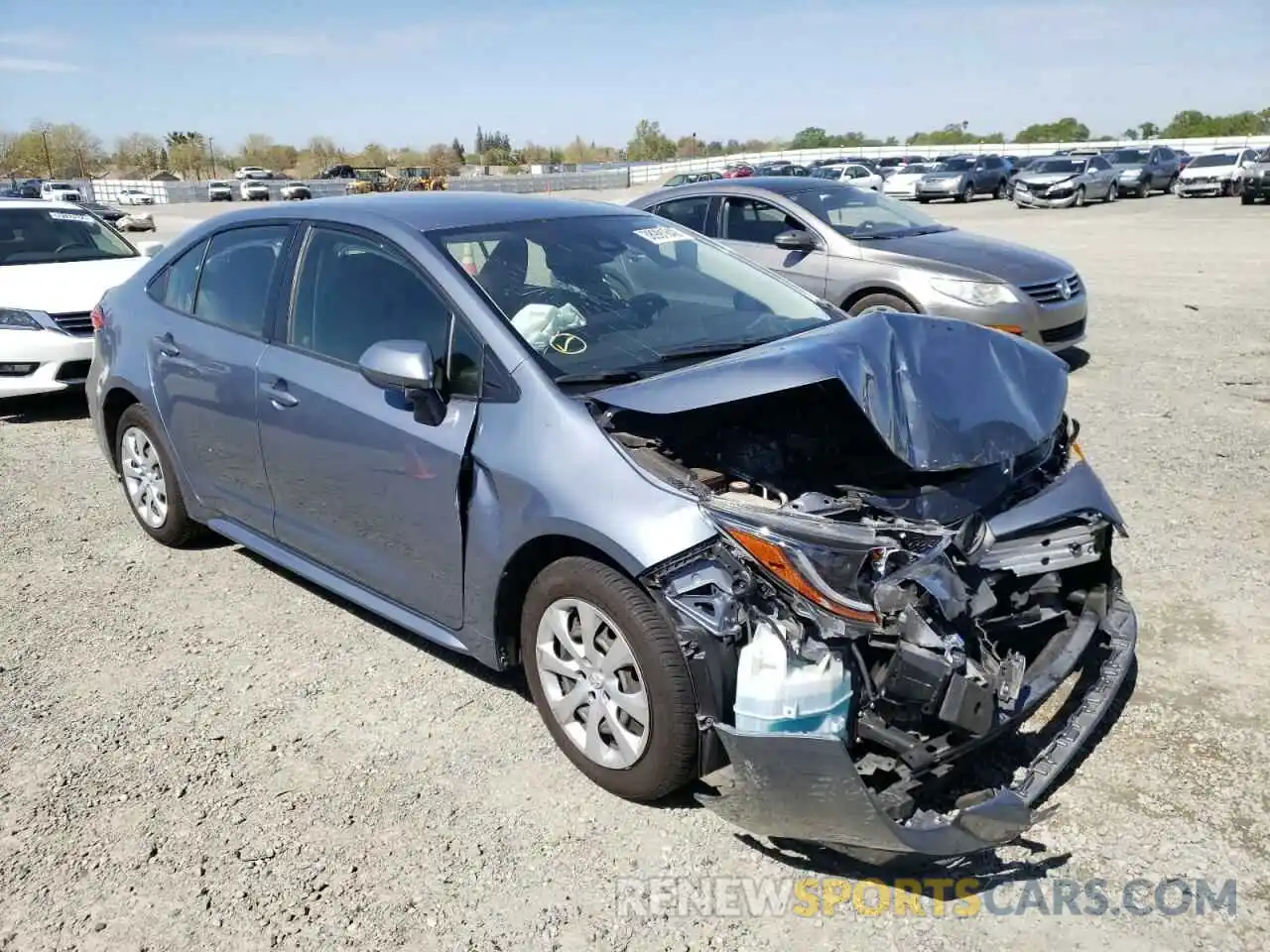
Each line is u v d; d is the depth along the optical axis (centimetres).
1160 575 452
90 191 5753
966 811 259
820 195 892
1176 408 725
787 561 263
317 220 416
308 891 281
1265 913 264
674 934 263
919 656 265
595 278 387
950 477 325
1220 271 1435
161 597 469
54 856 297
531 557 325
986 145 6284
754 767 265
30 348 754
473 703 373
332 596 468
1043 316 790
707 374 305
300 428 393
